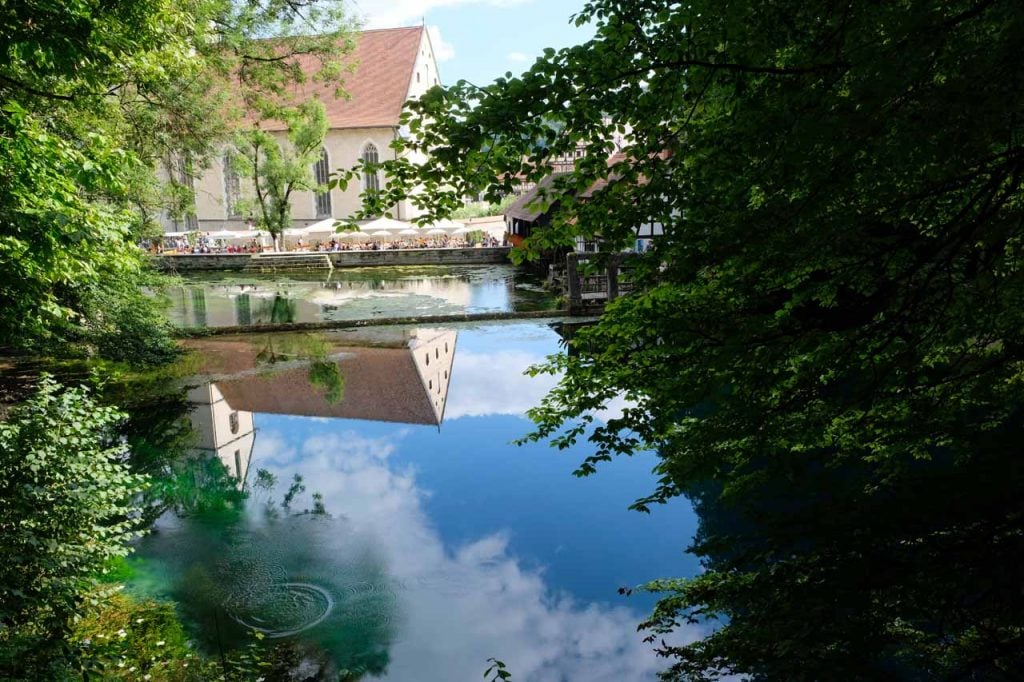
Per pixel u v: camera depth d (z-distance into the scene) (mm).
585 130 4258
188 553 12766
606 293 33156
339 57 30156
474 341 29688
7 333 12094
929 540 4332
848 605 4273
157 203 23984
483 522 14047
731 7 3789
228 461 17594
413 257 57125
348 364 26453
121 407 20766
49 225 9047
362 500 15281
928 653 4594
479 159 4145
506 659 9672
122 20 10211
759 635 4570
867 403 5148
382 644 10039
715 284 5344
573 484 15695
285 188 60531
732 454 5598
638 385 5578
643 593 11242
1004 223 3887
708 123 4367
